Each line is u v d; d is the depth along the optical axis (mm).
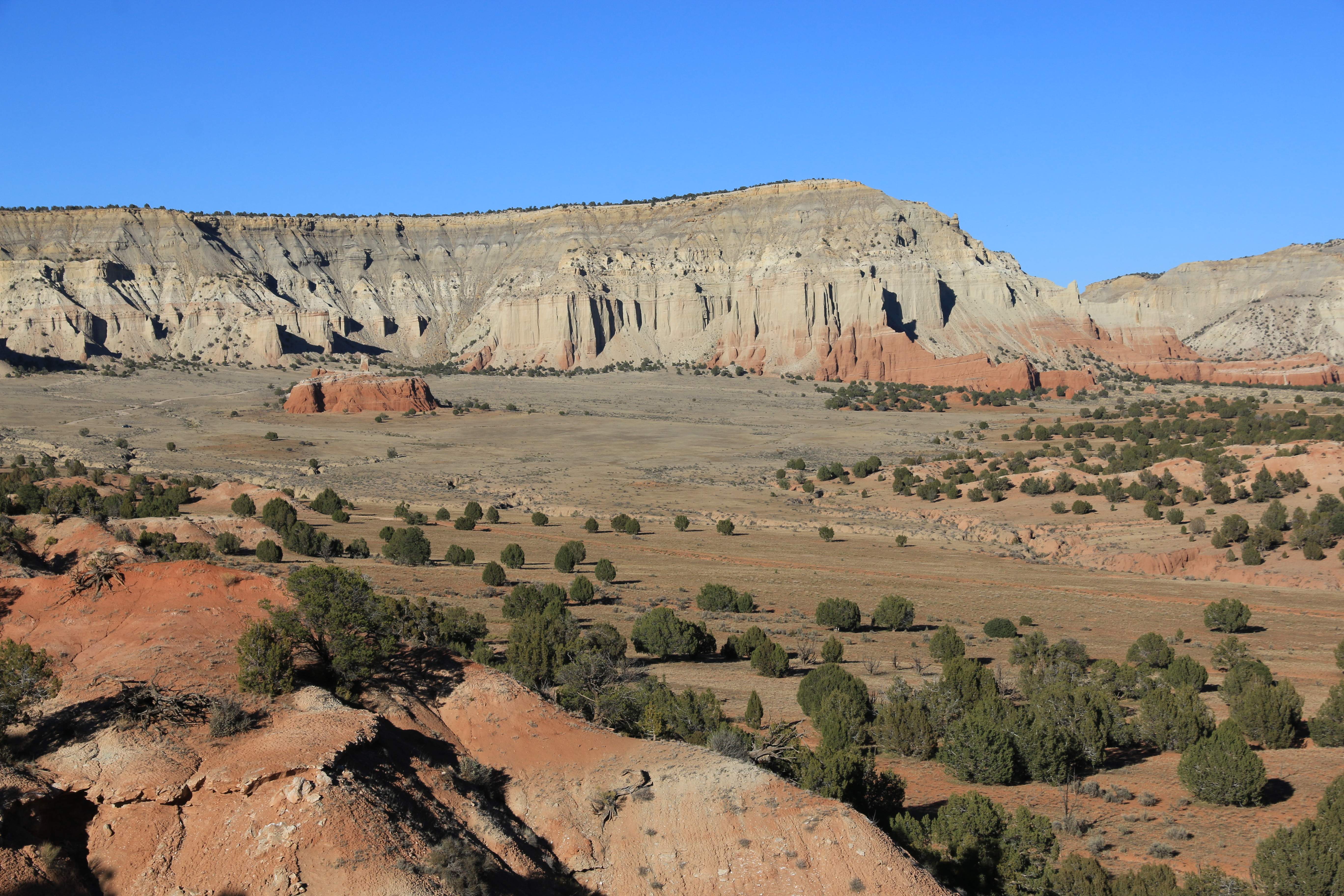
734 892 19516
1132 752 33438
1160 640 48281
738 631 54250
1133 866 23297
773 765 25250
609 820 21328
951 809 22875
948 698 35312
